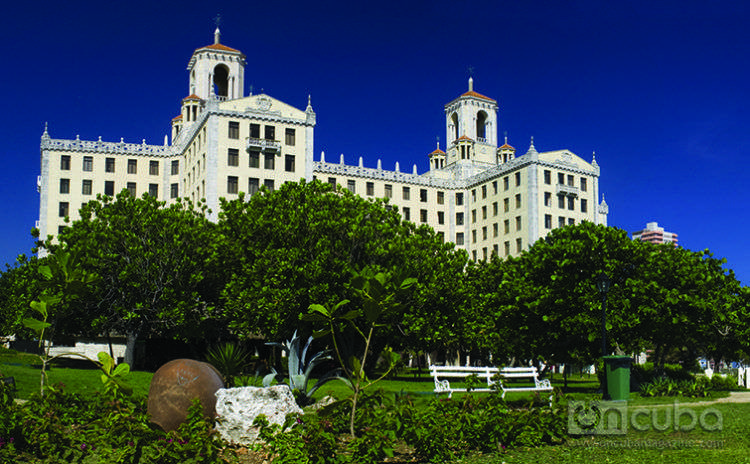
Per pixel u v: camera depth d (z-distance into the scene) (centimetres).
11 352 3978
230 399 1145
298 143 7731
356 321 4128
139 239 4416
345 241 4303
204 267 4600
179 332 4578
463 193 9894
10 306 5362
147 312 4506
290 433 1011
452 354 6912
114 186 8281
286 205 4450
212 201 7231
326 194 4528
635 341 3716
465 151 10856
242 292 4100
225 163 7356
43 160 8081
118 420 1040
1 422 989
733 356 4188
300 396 1855
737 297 3822
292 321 4091
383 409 1205
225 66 9412
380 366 5241
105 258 4241
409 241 4284
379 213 4553
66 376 2739
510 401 1875
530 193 8500
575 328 3488
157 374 1240
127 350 4516
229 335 5131
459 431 1149
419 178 9644
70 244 4262
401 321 4231
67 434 1048
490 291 5909
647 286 3456
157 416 1196
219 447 1049
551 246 3728
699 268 3659
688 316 3641
